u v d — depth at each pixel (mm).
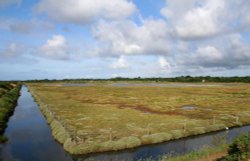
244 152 19297
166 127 40125
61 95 98688
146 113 54188
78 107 63531
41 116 55375
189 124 42000
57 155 29375
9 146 32844
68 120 46125
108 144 30891
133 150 30953
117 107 63844
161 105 67438
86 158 28406
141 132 37188
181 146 32219
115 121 45188
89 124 42719
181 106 65438
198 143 33406
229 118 47656
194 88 138500
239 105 66750
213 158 23344
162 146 32375
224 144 28047
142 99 82750
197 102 73625
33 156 29047
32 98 96125
